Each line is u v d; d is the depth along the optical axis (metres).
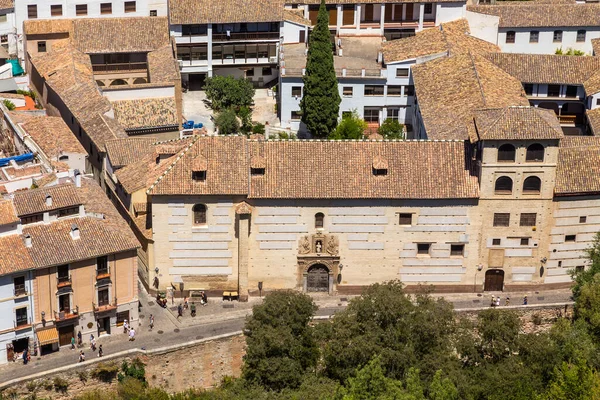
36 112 154.12
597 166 125.06
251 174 123.06
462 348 108.88
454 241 125.06
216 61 166.50
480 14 166.00
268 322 110.88
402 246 125.19
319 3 170.12
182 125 153.88
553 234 125.56
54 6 169.75
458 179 123.19
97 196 127.62
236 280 126.19
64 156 140.62
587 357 110.00
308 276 126.75
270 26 165.62
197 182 121.88
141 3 173.25
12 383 109.75
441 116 136.25
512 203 123.38
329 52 148.25
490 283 127.75
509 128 120.06
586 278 122.19
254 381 109.56
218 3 164.50
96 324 118.50
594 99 147.12
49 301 115.25
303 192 122.12
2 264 111.81
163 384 116.44
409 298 113.25
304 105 150.88
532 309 123.12
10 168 133.25
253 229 123.94
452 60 148.50
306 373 109.38
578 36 168.75
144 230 126.12
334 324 110.25
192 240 124.19
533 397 103.81
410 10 169.75
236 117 158.62
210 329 120.50
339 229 124.25
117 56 166.88
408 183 122.94
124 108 150.25
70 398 113.00
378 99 155.12
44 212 116.62
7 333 113.75
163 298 124.75
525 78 151.00
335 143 124.94
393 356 105.88
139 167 130.88
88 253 115.38
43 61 163.62
